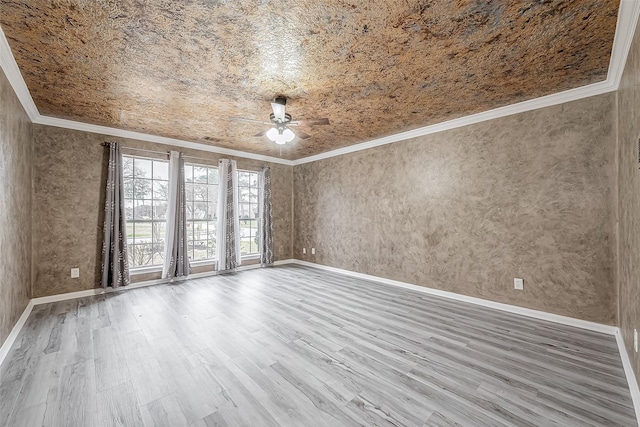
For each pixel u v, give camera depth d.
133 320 3.02
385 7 1.71
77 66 2.38
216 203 5.42
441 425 1.53
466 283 3.67
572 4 1.70
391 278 4.57
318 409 1.66
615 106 2.65
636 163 1.84
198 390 1.84
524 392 1.82
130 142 4.32
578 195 2.85
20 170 2.88
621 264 2.42
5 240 2.38
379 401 1.73
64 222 3.75
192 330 2.77
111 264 4.06
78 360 2.20
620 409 1.66
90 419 1.58
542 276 3.06
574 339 2.56
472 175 3.62
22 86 2.71
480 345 2.46
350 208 5.26
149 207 4.63
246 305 3.52
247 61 2.32
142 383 1.91
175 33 1.95
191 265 4.96
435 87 2.83
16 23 1.82
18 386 1.87
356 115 3.59
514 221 3.26
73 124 3.80
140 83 2.70
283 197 6.45
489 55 2.26
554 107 3.00
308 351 2.35
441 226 3.93
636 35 1.76
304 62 2.34
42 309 3.35
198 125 3.99
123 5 1.67
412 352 2.33
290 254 6.57
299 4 1.67
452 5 1.69
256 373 2.03
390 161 4.59
